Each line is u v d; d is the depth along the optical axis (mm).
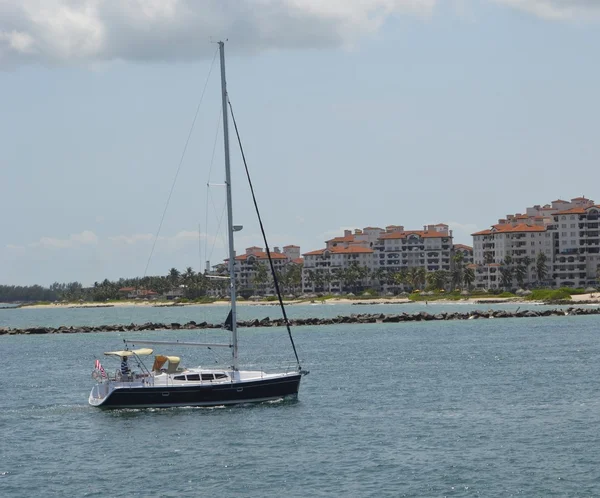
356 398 111250
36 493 69438
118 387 102125
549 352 171875
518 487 68562
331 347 196875
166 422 95312
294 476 72750
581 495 66438
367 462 76688
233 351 106062
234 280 106062
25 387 131375
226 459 78875
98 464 78312
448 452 79875
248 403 104938
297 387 108125
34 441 88188
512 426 91000
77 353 199875
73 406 109812
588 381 125250
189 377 104688
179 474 74188
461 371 140375
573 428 89312
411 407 104000
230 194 105812
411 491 67938
